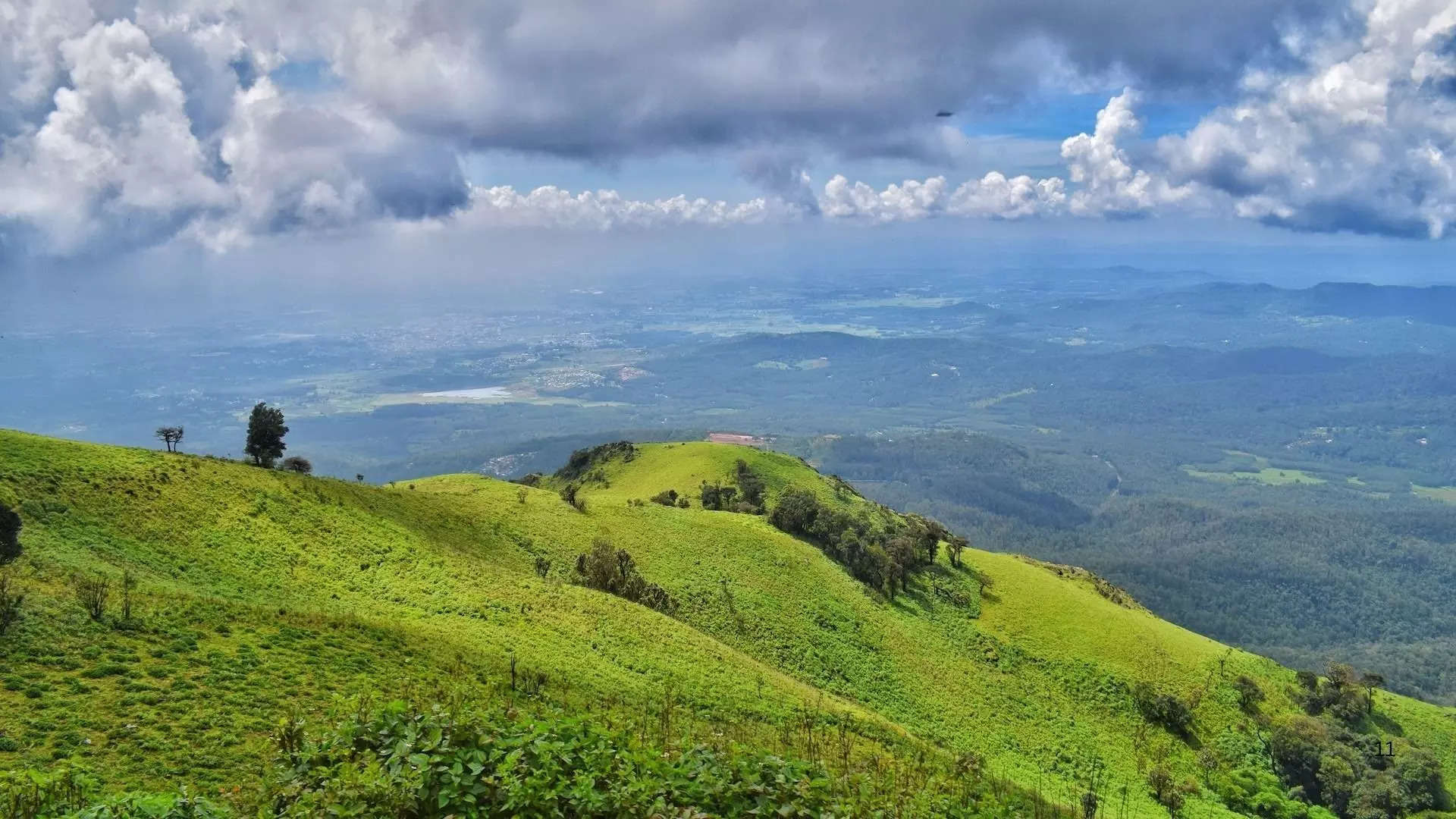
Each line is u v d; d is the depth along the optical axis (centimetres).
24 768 1969
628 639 5291
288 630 3472
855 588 9381
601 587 6838
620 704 3938
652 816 1093
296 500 5903
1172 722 7950
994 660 8694
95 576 3656
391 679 3189
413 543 6019
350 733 1239
